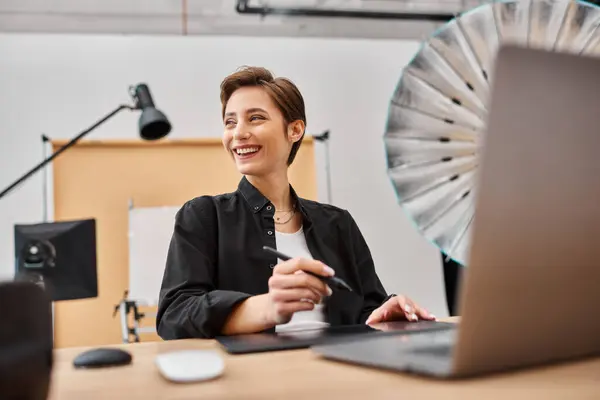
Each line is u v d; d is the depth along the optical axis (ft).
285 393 1.49
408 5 12.04
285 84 4.27
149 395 1.53
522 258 1.36
